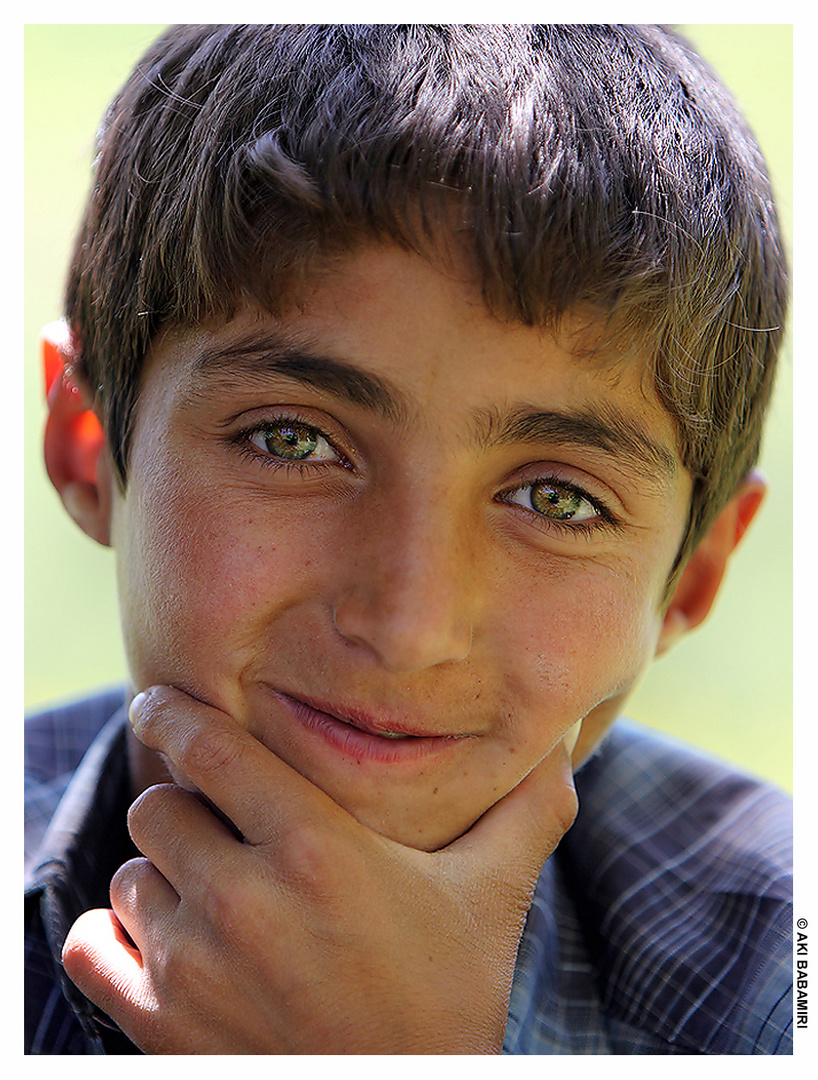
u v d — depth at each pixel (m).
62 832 1.16
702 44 2.27
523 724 0.93
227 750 0.91
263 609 0.89
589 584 0.94
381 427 0.85
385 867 0.91
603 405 0.88
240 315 0.87
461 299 0.82
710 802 1.42
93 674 2.58
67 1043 1.08
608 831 1.38
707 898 1.29
